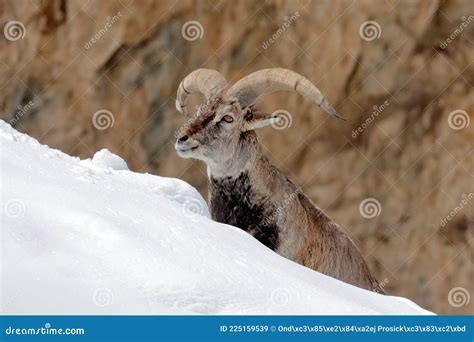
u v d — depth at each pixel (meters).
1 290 11.85
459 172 44.16
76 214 14.18
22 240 12.95
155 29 46.22
